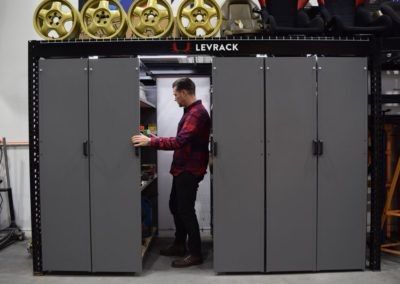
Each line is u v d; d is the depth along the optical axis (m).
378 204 2.81
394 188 3.32
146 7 2.71
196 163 2.83
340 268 2.79
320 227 2.76
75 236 2.74
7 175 3.79
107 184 2.71
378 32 2.80
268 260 2.75
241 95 2.70
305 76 2.70
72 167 2.72
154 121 3.88
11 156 3.91
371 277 2.69
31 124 2.72
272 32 2.78
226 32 2.90
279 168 2.72
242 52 2.70
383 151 2.91
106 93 2.68
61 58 2.70
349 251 2.79
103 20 2.73
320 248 2.77
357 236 2.79
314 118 2.72
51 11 2.73
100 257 2.73
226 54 2.71
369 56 2.79
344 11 3.03
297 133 2.72
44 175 2.72
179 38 2.69
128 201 2.71
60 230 2.74
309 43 2.72
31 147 2.73
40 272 2.77
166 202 3.86
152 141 2.66
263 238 2.74
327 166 2.75
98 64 2.67
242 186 2.72
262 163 2.72
